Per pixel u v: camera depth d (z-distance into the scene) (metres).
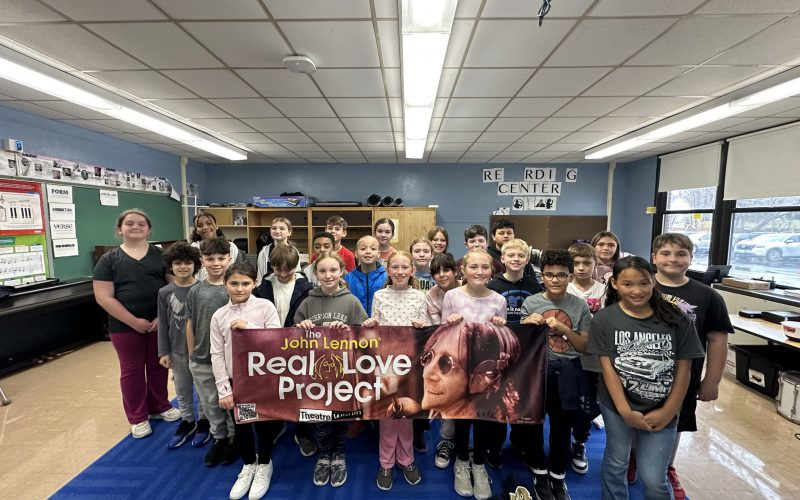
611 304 1.45
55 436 2.04
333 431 1.74
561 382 1.49
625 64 2.21
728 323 1.38
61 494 1.59
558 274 1.57
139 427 2.02
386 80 2.47
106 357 3.26
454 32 1.85
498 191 5.76
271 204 5.25
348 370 1.56
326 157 5.28
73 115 3.13
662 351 1.23
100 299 1.89
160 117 3.20
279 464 1.81
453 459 1.83
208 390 1.75
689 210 4.46
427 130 3.57
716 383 1.41
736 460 1.85
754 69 2.27
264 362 1.54
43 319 3.23
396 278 1.69
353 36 1.89
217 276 1.79
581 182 5.70
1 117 2.88
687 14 1.68
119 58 2.15
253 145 4.50
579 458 1.76
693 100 2.84
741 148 3.69
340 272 1.69
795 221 3.32
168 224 4.86
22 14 1.68
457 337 1.54
